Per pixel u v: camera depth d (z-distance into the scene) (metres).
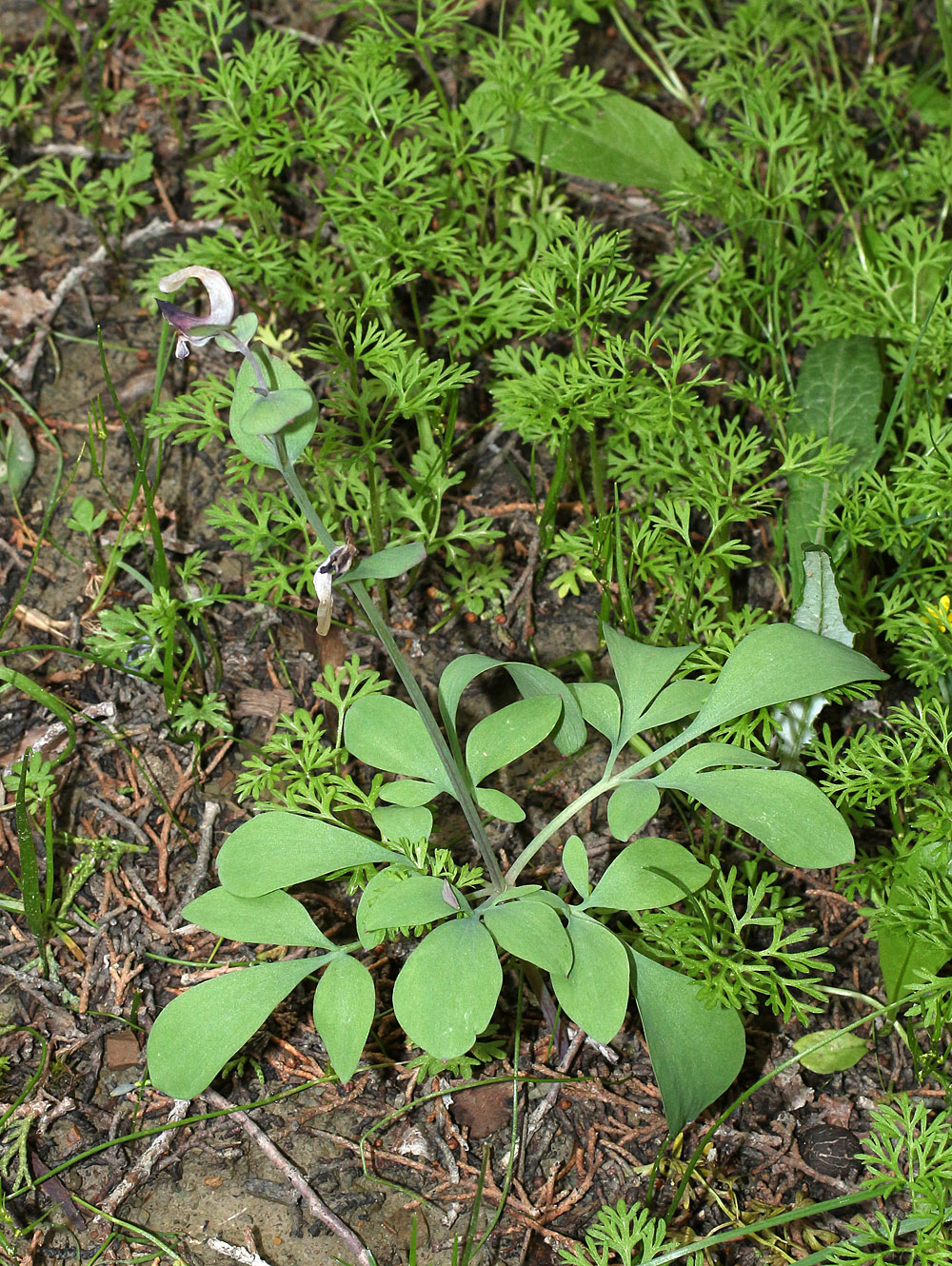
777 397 0.44
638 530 0.42
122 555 0.45
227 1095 0.37
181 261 0.46
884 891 0.38
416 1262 0.35
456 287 0.50
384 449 0.47
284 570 0.42
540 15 0.55
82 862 0.40
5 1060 0.37
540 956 0.33
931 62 0.57
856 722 0.43
